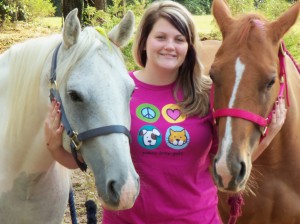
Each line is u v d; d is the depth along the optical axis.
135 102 2.45
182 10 2.49
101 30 2.20
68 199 2.94
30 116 2.32
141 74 2.57
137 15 7.36
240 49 2.46
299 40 6.96
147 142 2.37
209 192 2.51
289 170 2.94
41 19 19.67
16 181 2.42
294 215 2.99
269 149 2.88
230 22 2.65
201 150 2.43
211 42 4.49
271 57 2.46
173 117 2.43
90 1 8.40
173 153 2.39
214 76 2.48
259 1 7.03
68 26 2.13
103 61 2.08
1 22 17.23
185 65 2.54
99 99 2.01
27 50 2.35
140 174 2.40
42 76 2.29
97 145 2.03
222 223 3.27
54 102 2.15
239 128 2.37
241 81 2.39
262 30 2.52
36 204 2.46
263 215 3.04
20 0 18.80
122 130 2.02
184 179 2.41
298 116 2.93
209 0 18.23
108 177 1.97
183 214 2.43
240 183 2.32
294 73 3.13
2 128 2.41
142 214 2.43
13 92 2.35
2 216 2.47
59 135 2.17
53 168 2.47
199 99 2.49
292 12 2.54
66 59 2.13
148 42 2.50
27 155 2.37
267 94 2.44
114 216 2.48
